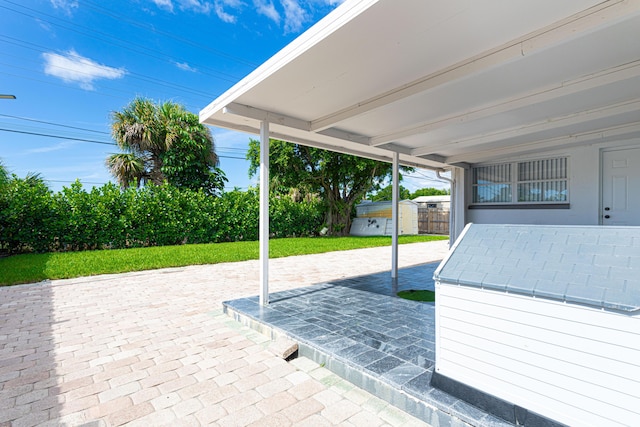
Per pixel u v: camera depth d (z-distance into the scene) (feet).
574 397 4.81
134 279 20.51
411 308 12.79
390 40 7.66
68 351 9.96
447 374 6.43
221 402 7.23
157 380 8.20
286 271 22.99
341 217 57.41
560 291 4.93
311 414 6.77
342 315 11.90
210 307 14.56
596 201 16.43
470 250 6.76
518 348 5.38
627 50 7.99
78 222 30.27
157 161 46.26
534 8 6.53
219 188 49.26
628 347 4.36
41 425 6.46
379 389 7.30
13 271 21.42
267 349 10.00
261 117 12.58
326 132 14.92
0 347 10.25
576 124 13.50
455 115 12.92
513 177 20.18
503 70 9.00
